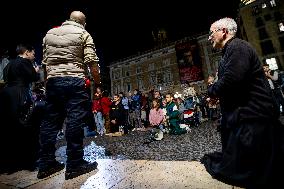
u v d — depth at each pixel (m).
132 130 10.81
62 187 2.14
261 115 1.75
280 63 31.66
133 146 5.60
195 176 2.04
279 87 8.63
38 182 2.37
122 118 9.73
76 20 2.73
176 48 37.56
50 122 2.63
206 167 2.15
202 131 7.44
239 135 1.80
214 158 2.18
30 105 3.10
